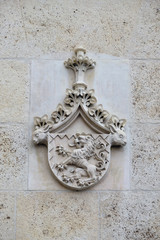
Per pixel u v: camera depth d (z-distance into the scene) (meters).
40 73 3.89
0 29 4.00
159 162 3.71
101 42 3.99
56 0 4.09
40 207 3.58
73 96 3.79
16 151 3.70
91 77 3.89
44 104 3.82
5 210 3.56
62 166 3.61
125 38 4.00
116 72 3.92
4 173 3.64
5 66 3.89
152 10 4.09
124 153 3.72
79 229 3.54
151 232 3.55
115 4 4.09
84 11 4.07
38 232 3.52
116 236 3.53
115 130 3.71
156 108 3.84
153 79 3.91
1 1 4.08
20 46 3.95
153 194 3.64
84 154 3.63
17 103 3.81
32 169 3.66
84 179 3.59
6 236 3.50
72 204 3.59
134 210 3.60
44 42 3.97
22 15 4.04
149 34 4.02
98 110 3.76
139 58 3.96
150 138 3.77
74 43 3.98
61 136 3.69
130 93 3.87
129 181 3.66
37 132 3.68
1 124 3.75
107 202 3.60
